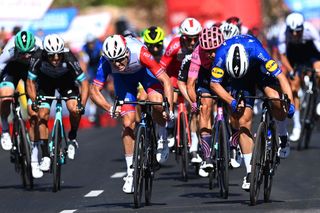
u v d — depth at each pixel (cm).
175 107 3409
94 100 2600
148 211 2436
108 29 8031
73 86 3095
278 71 2508
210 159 2720
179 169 3466
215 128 2670
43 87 3059
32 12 4888
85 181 3192
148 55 2595
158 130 3109
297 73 3988
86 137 4928
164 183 3061
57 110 2973
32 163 3038
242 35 2550
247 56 2459
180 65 3266
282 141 2761
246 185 2498
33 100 2953
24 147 3003
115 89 2697
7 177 3400
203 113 2803
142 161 2480
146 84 2809
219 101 2639
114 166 3594
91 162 3762
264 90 2586
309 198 2583
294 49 3959
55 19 6041
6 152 4403
